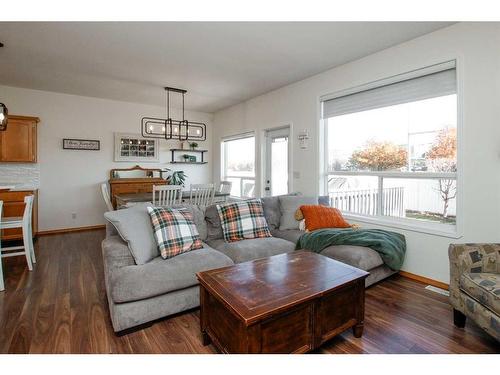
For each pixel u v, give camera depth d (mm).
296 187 4273
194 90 4680
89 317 2098
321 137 3918
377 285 2721
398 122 3176
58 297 2432
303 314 1555
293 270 1875
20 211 4012
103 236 4672
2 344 1761
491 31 2336
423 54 2773
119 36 2783
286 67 3631
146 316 1937
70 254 3682
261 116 4980
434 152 2879
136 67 3629
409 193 3113
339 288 1655
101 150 5301
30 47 3035
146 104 5699
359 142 3582
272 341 1435
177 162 6090
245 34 2750
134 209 2402
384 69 3109
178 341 1818
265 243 2748
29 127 4449
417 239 2863
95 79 4121
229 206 3021
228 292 1549
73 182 5066
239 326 1401
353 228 3117
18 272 3025
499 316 1533
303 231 3227
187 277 2088
